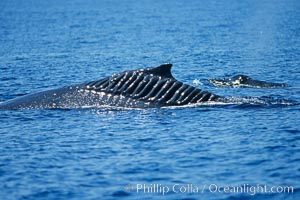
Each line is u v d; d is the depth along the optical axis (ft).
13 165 199.72
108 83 277.64
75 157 206.59
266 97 294.05
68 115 261.85
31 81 398.21
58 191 177.06
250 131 231.91
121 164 198.18
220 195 171.94
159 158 203.10
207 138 224.33
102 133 234.58
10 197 173.37
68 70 458.50
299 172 186.60
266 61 493.36
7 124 250.98
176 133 231.71
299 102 279.90
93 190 177.37
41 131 239.71
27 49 636.89
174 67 469.98
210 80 379.14
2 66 485.97
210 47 618.85
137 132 234.38
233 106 268.82
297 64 472.03
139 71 276.41
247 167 192.24
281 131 231.30
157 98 269.64
